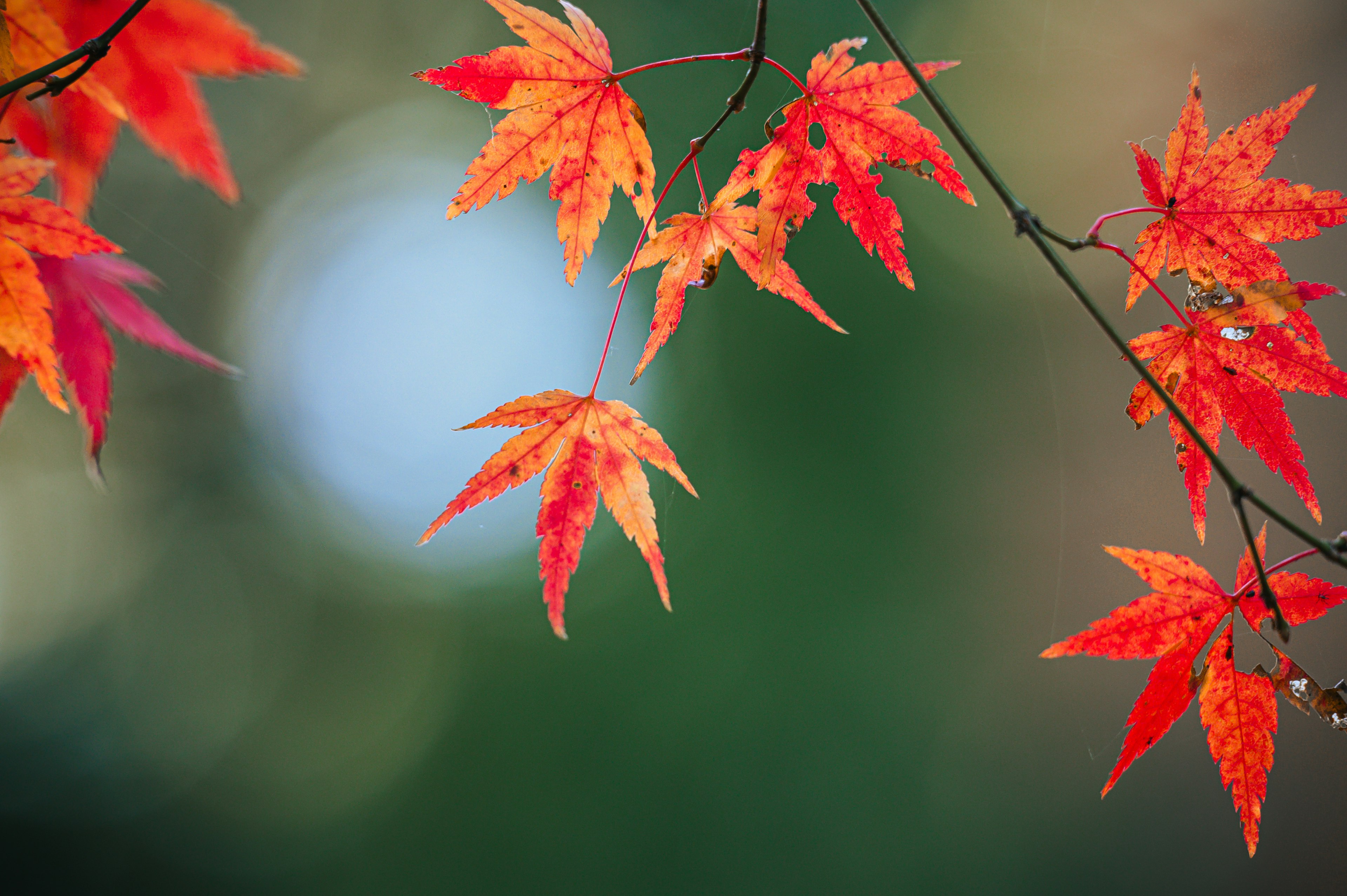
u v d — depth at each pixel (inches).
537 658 278.7
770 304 281.7
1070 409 237.3
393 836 268.2
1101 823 213.0
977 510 256.5
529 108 48.9
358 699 289.0
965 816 231.1
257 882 263.4
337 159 286.8
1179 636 45.9
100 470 48.5
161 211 268.5
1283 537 169.2
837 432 276.1
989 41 238.1
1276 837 177.5
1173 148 46.8
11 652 272.2
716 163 273.0
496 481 48.8
